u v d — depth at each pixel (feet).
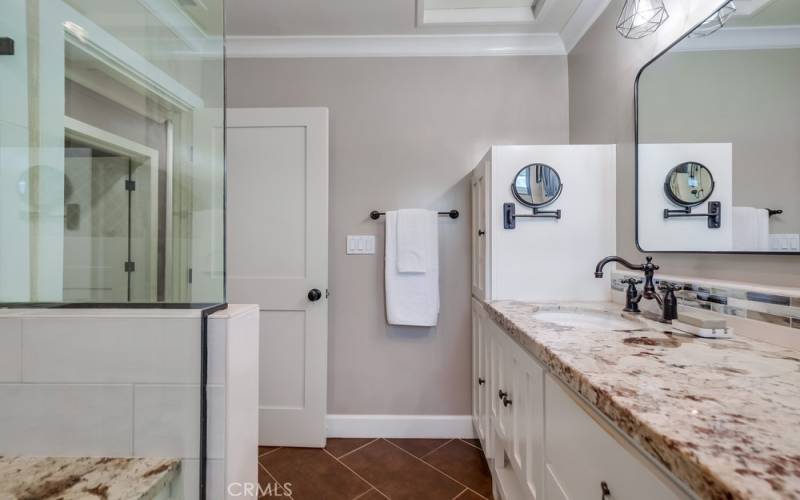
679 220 3.58
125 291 3.05
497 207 4.84
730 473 1.06
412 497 4.48
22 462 2.09
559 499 2.34
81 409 2.17
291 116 5.73
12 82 2.69
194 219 3.37
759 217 2.77
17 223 2.61
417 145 6.14
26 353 2.16
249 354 2.51
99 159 3.73
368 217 6.11
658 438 1.29
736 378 1.85
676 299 3.16
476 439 5.95
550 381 2.51
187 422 2.20
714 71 3.17
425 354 6.08
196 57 3.77
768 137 2.71
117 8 3.90
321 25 5.73
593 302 4.62
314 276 5.71
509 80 6.09
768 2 2.72
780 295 2.47
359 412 6.07
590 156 4.79
